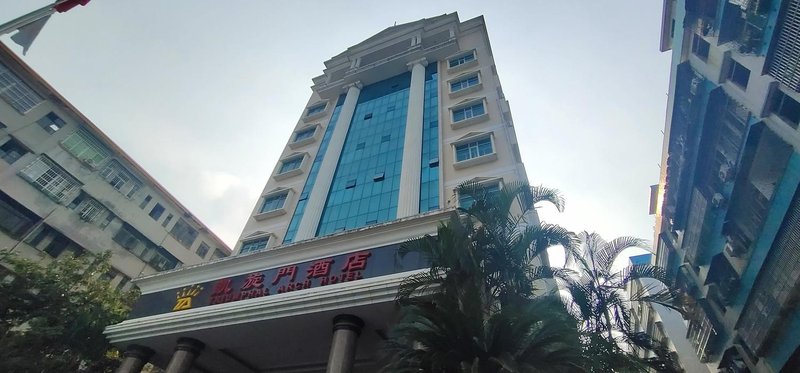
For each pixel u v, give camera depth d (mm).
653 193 26094
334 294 11906
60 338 16812
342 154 24609
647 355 12039
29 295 17766
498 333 7480
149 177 33094
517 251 9461
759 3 11742
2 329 16734
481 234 9742
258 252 14914
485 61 27969
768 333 14125
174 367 13297
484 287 8766
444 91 26250
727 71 14445
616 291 10617
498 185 17406
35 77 26953
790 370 13828
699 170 17203
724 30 13938
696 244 19109
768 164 12906
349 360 10930
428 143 21922
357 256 13062
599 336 8805
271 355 15148
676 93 18297
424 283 9234
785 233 12398
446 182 18688
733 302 16781
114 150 31000
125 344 15141
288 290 13141
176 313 14359
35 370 15719
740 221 15039
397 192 19391
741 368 17422
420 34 33781
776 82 11906
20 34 7926
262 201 23422
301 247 14312
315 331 13086
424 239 9742
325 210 20484
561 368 7418
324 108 31922
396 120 25750
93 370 18109
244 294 13867
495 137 20188
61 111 28453
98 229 28562
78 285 20234
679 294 10508
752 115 13359
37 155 26453
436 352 7496
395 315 11289
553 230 9906
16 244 24062
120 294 20969
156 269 31875
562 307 8352
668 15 19547
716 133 15797
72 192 27781
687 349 24391
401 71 31766
